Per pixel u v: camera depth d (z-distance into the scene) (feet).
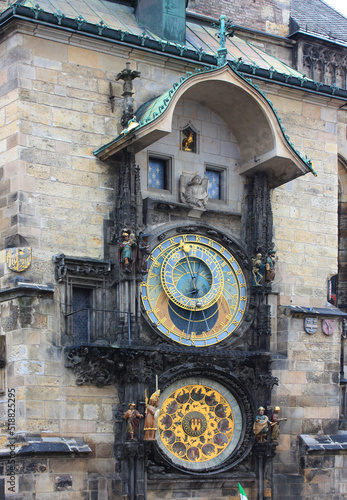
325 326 139.54
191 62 134.00
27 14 121.90
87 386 120.37
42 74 123.95
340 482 137.08
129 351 119.75
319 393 138.00
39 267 120.16
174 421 126.11
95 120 127.03
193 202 131.44
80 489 116.16
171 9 136.77
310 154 143.95
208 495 127.24
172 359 125.08
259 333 132.05
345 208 161.07
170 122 123.24
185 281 129.70
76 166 124.77
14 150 121.39
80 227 123.95
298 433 135.74
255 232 134.00
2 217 122.01
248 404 129.49
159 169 132.67
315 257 142.00
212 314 131.03
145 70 131.95
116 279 124.16
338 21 174.29
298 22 163.22
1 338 118.52
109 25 131.75
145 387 121.90
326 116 146.30
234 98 132.77
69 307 121.39
